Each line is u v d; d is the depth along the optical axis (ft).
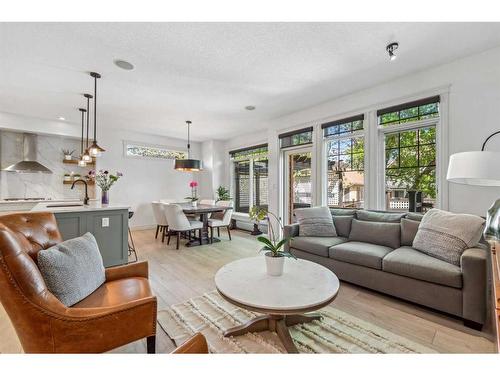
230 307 7.20
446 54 8.58
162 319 6.61
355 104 12.07
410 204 10.59
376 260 7.90
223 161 23.99
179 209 14.16
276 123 16.40
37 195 17.39
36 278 3.82
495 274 3.84
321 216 10.95
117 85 11.03
